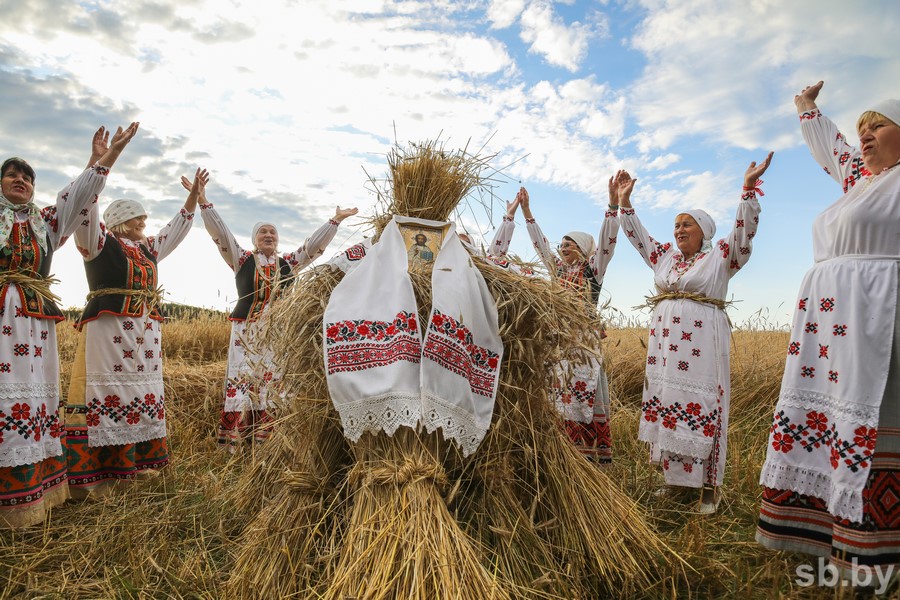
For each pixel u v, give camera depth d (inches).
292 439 126.2
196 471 185.0
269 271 232.1
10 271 145.0
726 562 125.6
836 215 123.8
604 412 195.6
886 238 116.3
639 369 292.5
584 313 136.0
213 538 136.3
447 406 111.2
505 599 94.1
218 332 402.0
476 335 122.3
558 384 136.4
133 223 184.4
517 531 113.6
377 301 120.3
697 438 162.9
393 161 142.9
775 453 123.7
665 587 113.7
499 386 125.3
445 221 139.9
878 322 113.0
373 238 142.6
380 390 109.0
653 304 184.5
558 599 102.3
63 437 163.5
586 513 120.2
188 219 206.7
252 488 136.9
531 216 229.6
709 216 181.2
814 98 146.8
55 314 153.4
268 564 108.6
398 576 93.0
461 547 98.7
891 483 111.1
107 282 174.2
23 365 143.0
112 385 170.9
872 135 120.1
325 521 114.6
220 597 108.9
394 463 109.2
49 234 156.0
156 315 182.5
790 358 126.6
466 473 119.9
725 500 163.9
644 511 148.7
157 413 179.0
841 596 103.5
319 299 125.6
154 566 121.0
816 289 123.6
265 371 142.6
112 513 152.4
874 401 111.3
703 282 171.2
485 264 135.7
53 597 115.2
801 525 121.0
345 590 93.4
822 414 120.1
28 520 142.3
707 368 166.4
